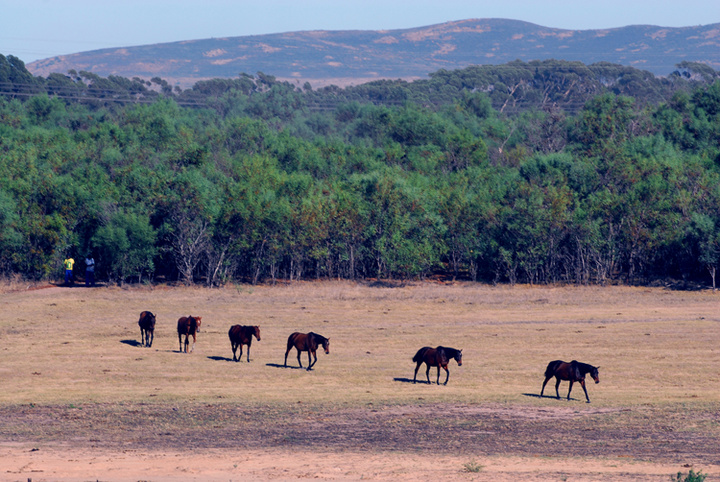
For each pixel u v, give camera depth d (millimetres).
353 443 18094
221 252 58656
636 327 38312
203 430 19391
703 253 54406
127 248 54469
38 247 56906
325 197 62438
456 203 61688
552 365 23594
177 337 35375
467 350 32562
